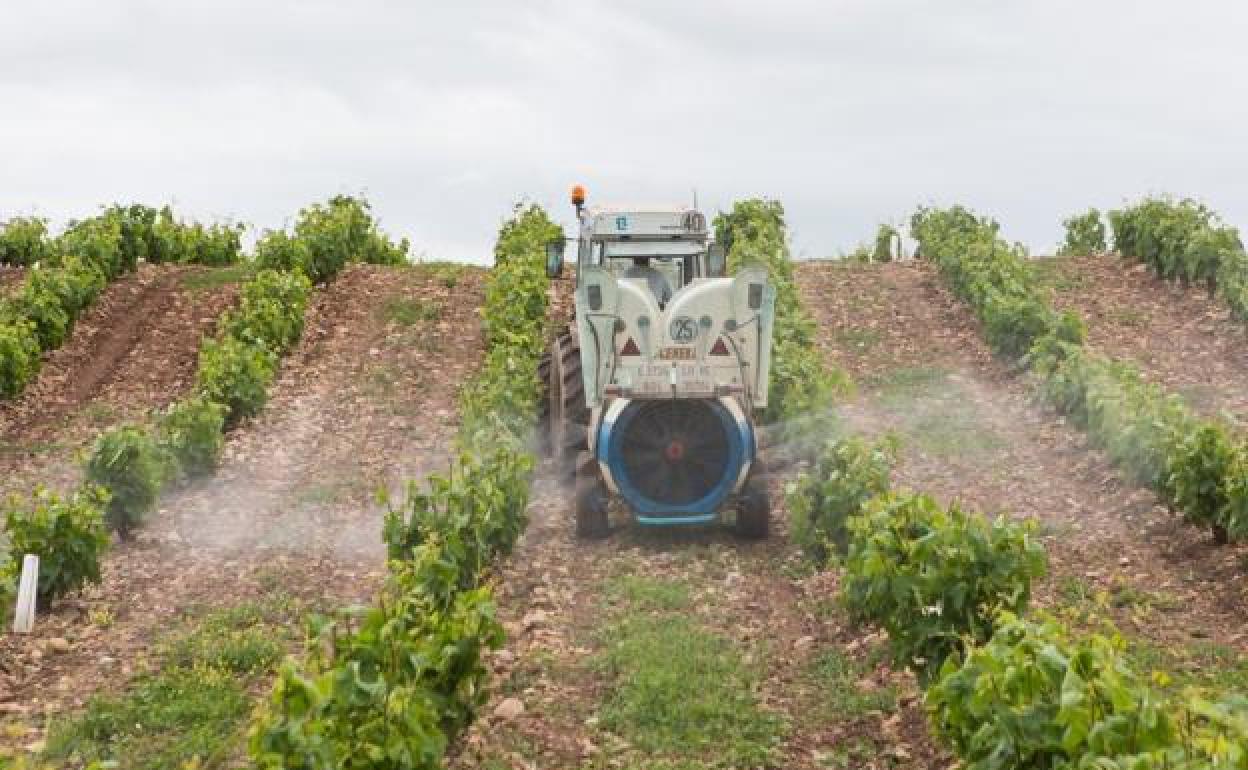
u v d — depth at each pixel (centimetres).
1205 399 1802
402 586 938
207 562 1350
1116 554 1236
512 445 1418
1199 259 2291
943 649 845
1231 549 1198
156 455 1514
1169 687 896
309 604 1184
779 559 1275
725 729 869
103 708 921
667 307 1327
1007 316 2048
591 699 938
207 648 1038
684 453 1300
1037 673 608
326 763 604
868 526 927
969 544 855
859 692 924
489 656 1018
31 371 2142
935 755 813
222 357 1945
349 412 2011
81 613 1185
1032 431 1742
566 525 1427
